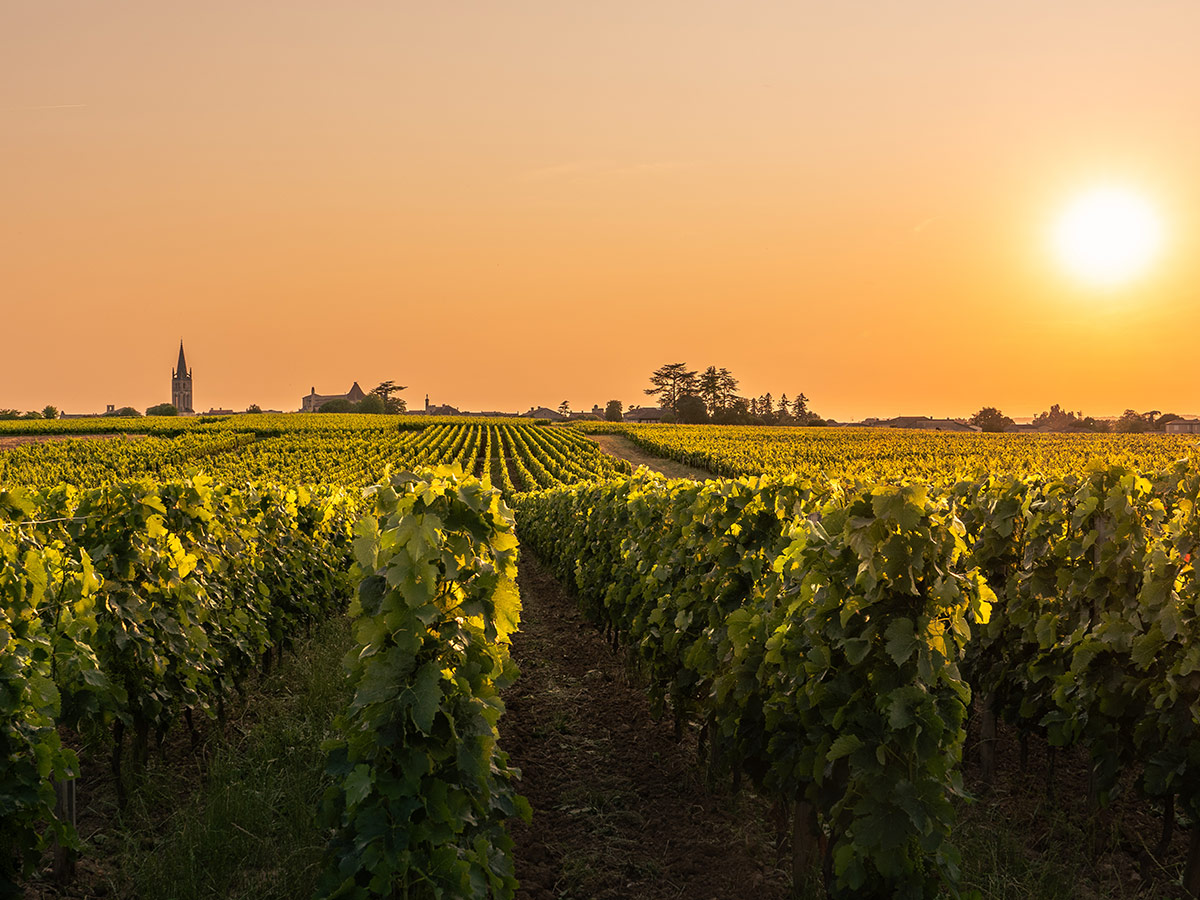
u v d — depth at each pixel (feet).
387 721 12.25
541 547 62.95
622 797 18.61
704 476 139.23
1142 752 15.34
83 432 213.66
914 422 407.44
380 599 12.60
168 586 19.36
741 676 15.94
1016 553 21.36
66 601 16.24
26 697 12.85
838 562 13.19
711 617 19.84
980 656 20.52
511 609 13.70
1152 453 142.10
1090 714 16.14
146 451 135.44
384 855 11.60
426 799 12.01
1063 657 18.03
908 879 12.14
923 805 11.99
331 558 37.17
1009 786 19.15
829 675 13.48
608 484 38.52
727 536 20.06
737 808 17.83
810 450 159.33
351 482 116.47
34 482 96.68
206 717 22.56
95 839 15.79
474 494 13.44
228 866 14.23
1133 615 15.76
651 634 22.90
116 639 17.07
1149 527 17.21
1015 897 13.67
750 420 394.73
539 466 150.00
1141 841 15.90
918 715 12.16
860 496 12.89
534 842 16.37
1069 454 143.64
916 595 12.47
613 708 25.93
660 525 27.37
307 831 15.20
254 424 231.91
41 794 12.87
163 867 14.02
